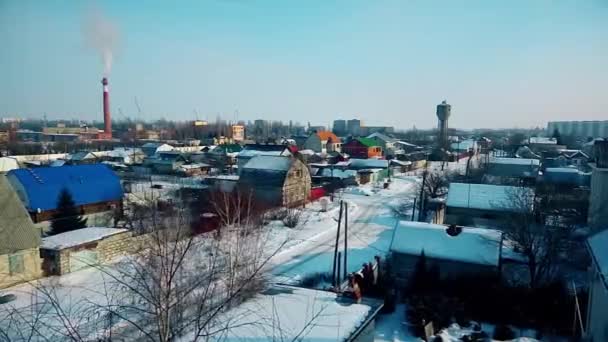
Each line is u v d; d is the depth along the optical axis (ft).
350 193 151.12
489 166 152.66
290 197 118.62
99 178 93.66
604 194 65.77
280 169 117.39
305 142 269.44
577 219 78.54
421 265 59.57
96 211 90.27
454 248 60.08
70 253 59.47
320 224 102.73
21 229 57.21
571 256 65.87
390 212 118.01
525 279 60.49
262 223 58.80
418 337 46.91
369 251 80.79
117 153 203.31
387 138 304.71
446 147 261.24
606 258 37.91
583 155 209.87
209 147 229.04
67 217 82.28
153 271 16.20
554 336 47.11
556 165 182.39
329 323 26.63
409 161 225.97
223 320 23.31
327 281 63.36
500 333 47.19
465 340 45.60
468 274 58.59
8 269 54.44
